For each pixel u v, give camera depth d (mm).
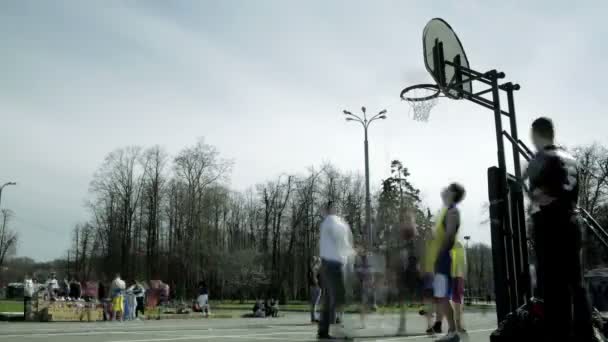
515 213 7375
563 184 4969
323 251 8273
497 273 7004
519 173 8320
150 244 60844
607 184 46281
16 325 16812
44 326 15961
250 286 58906
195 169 59406
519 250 7266
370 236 30938
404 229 10055
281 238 58594
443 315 8258
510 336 5336
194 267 57188
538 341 5176
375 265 10922
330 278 8195
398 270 10102
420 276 9508
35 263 87000
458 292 8109
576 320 4953
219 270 58375
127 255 62000
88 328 13805
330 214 8398
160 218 61719
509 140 8305
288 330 11508
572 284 4906
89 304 21422
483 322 13117
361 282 10805
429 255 9000
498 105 8820
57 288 26516
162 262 60438
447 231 7453
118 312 22094
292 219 57875
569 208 4965
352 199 54500
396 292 10188
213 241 60344
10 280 82625
